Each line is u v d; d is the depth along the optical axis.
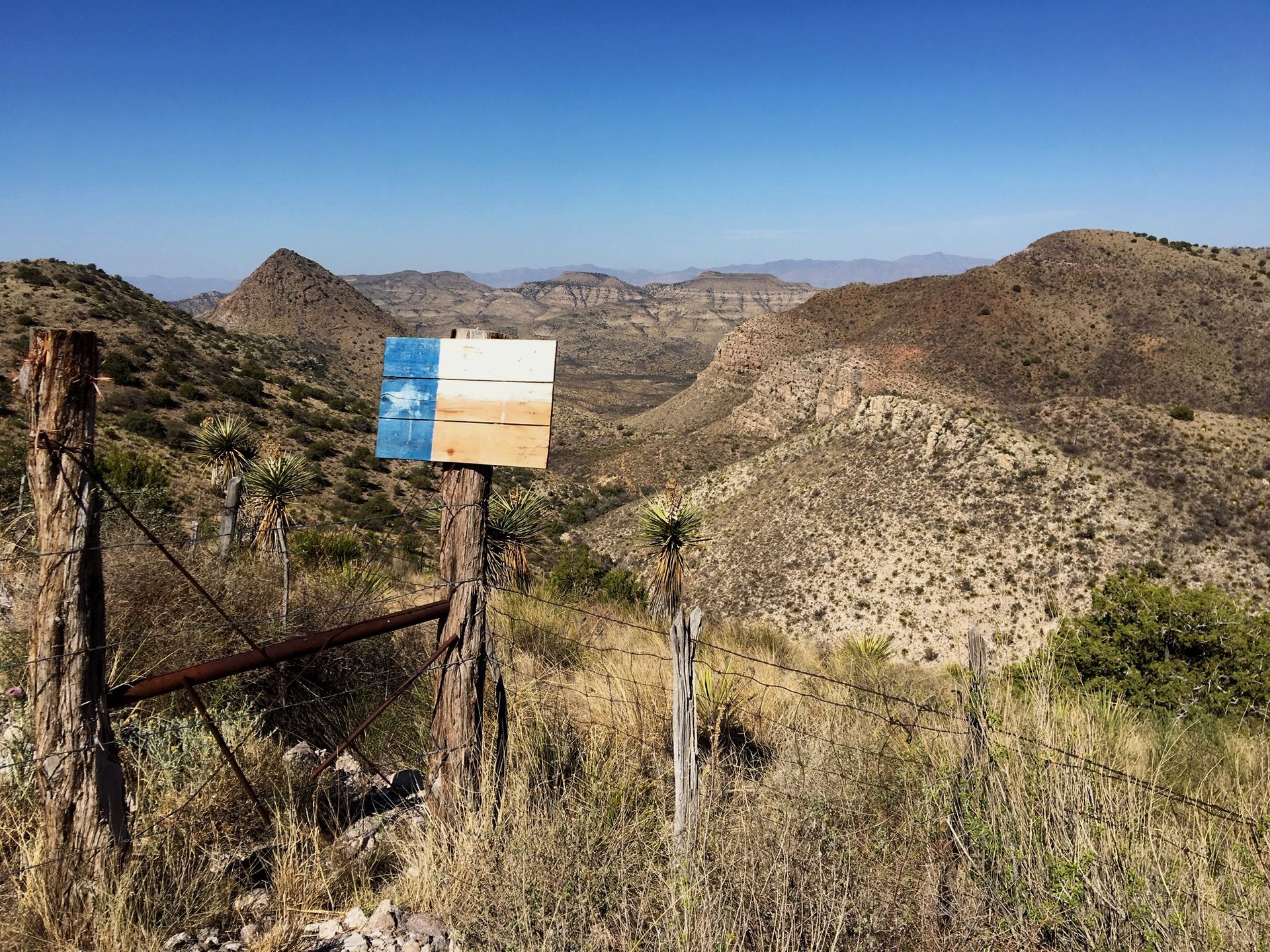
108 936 2.61
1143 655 8.09
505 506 9.38
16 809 3.19
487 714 4.56
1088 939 2.82
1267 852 3.27
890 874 3.24
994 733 3.88
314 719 4.71
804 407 102.69
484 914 2.94
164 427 32.62
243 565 6.10
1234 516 35.19
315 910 3.08
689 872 3.08
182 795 3.50
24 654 4.15
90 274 62.19
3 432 24.28
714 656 7.55
